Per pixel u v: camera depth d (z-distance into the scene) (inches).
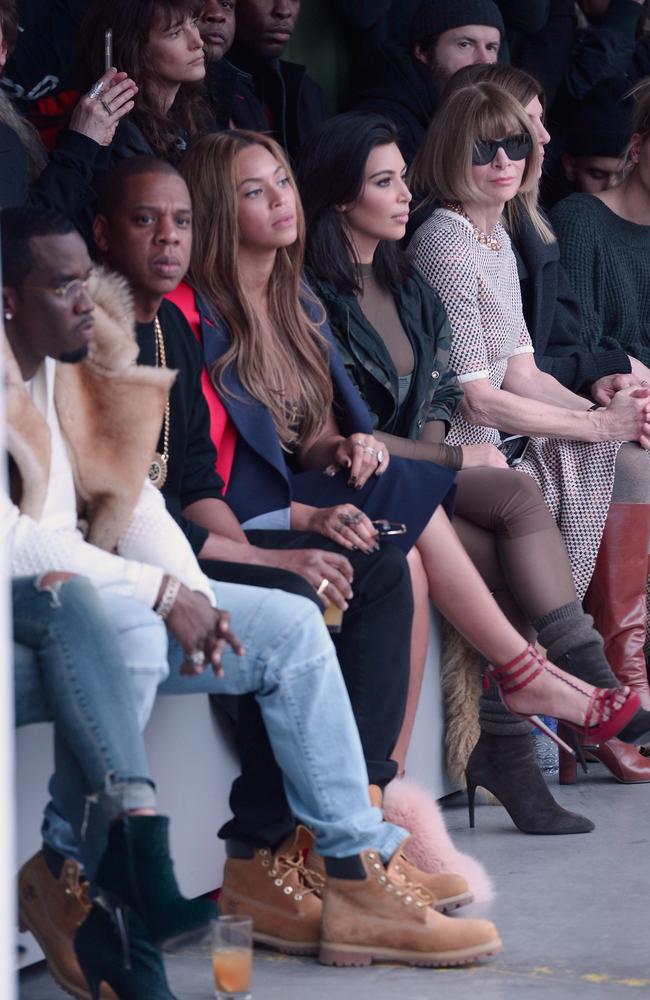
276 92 665.0
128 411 319.6
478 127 554.3
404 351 505.7
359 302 497.7
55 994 328.5
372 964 350.3
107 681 274.2
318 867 366.3
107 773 270.2
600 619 579.8
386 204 491.5
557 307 632.4
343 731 330.6
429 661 488.1
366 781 338.6
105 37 510.6
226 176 429.1
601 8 871.7
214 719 387.9
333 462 446.0
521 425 550.0
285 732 328.8
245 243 434.0
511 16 793.6
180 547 328.5
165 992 281.0
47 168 458.3
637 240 677.3
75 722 271.9
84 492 319.6
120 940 278.4
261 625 326.3
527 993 327.0
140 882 268.7
